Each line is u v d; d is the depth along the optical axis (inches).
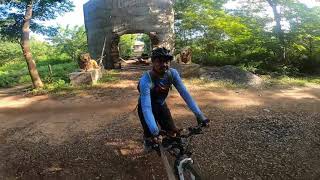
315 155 229.8
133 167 222.4
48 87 524.7
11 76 775.7
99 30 756.6
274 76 558.9
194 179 139.9
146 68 720.3
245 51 676.1
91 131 295.4
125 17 738.8
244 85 478.9
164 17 740.0
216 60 685.3
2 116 373.7
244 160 224.8
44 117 356.8
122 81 550.0
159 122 171.9
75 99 438.9
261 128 279.7
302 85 480.7
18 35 585.0
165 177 208.8
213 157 229.9
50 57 1381.6
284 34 618.2
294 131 271.1
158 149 161.2
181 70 538.0
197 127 149.9
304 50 616.4
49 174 221.8
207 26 749.3
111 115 345.1
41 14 589.6
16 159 245.6
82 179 213.9
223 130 276.8
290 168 213.6
